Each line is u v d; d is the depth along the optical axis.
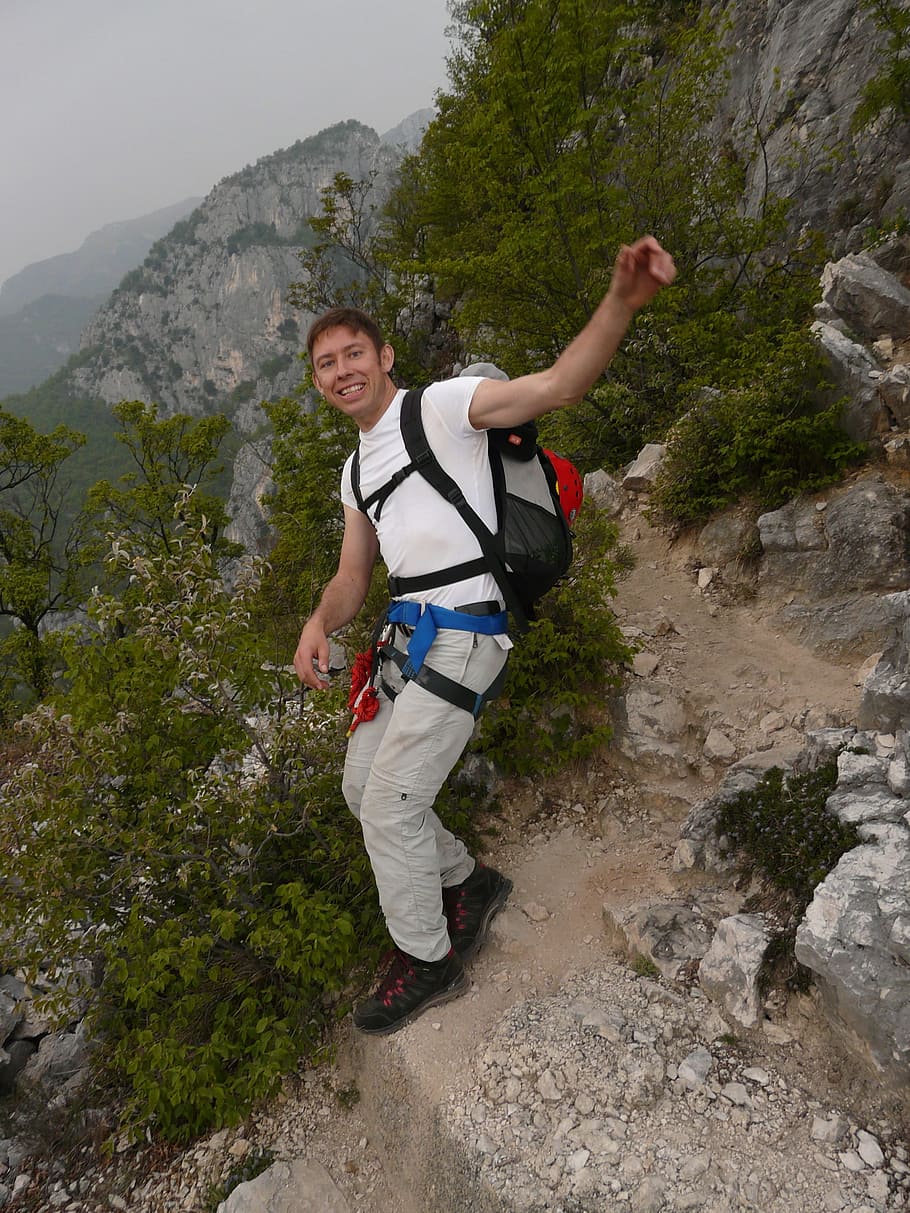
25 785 3.14
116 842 3.17
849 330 7.10
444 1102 2.54
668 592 5.66
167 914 3.30
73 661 3.34
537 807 3.89
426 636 2.42
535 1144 2.32
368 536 2.81
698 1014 2.60
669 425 8.59
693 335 9.23
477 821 3.81
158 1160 2.96
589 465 9.64
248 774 3.46
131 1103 2.93
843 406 5.51
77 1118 3.22
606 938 3.08
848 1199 2.01
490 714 4.04
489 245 12.38
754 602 5.25
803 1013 2.48
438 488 2.34
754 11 15.60
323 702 3.51
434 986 2.83
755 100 15.05
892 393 5.39
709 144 11.83
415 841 2.65
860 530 4.83
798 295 10.37
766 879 2.89
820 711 3.96
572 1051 2.54
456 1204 2.37
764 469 5.79
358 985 3.12
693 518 6.07
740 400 5.98
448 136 21.36
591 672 4.20
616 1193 2.13
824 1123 2.18
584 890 3.36
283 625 5.68
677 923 2.92
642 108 11.42
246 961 3.21
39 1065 3.56
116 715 3.23
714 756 3.85
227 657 3.20
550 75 10.59
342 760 3.56
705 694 4.26
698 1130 2.24
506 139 11.09
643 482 6.90
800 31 13.84
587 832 3.71
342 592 2.80
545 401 2.05
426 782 2.57
